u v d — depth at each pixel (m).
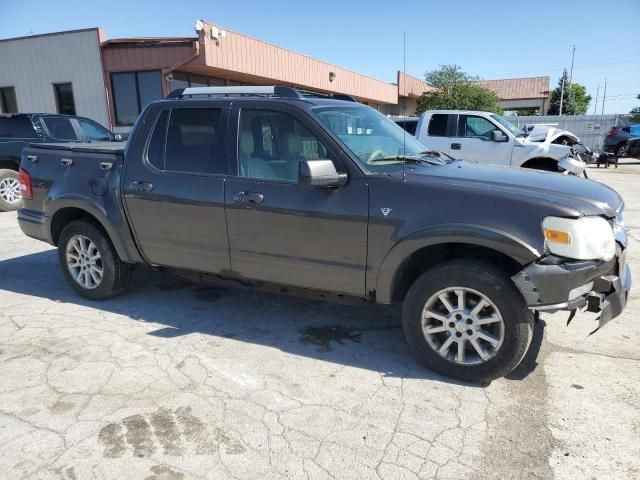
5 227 8.48
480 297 3.21
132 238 4.48
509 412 3.02
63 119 10.45
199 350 3.83
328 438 2.78
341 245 3.53
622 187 13.52
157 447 2.71
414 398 3.18
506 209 3.09
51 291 5.22
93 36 16.95
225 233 3.96
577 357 3.69
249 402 3.13
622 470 2.53
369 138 3.93
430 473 2.52
